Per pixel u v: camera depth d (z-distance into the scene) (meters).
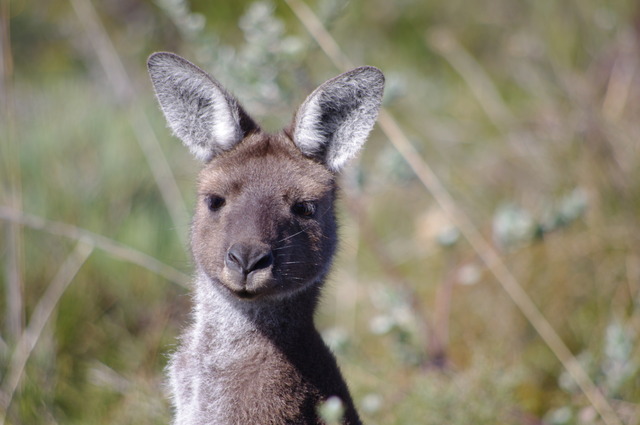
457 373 13.48
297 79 14.80
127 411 12.73
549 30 20.38
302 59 14.84
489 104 18.83
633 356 13.79
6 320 13.79
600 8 20.11
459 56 20.20
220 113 11.14
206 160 11.41
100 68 19.80
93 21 18.22
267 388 10.25
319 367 10.58
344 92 11.12
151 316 14.46
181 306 14.58
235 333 10.60
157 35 20.61
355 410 10.80
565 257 15.30
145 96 18.73
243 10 20.34
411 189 17.92
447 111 19.77
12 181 13.76
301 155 11.09
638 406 13.16
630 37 19.22
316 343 10.77
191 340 11.12
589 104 17.30
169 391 12.30
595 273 15.13
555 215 13.62
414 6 21.88
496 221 14.07
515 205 15.13
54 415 12.80
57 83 19.14
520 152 17.50
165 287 14.73
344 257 16.22
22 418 12.30
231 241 10.16
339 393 10.64
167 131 17.31
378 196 17.83
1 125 15.73
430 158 18.31
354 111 11.25
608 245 15.23
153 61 11.20
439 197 14.24
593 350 14.23
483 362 12.91
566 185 16.27
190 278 13.48
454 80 20.83
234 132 11.10
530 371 14.31
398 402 12.91
